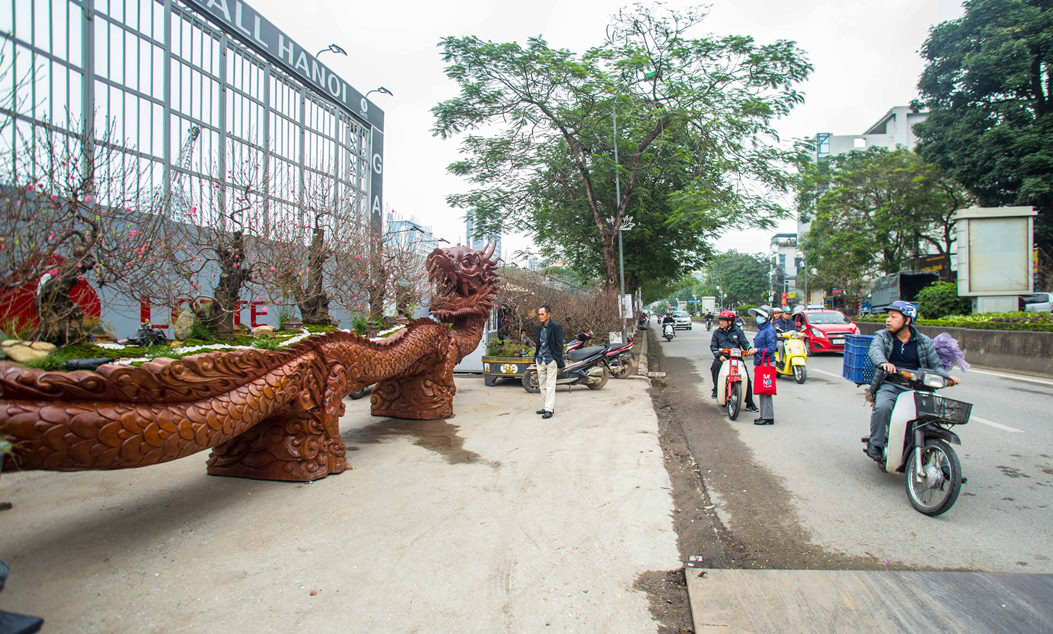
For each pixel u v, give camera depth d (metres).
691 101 18.70
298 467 5.00
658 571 3.46
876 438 5.02
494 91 19.34
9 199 3.28
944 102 26.03
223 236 5.51
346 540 3.81
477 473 5.36
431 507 4.45
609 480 5.16
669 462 5.96
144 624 2.80
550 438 6.83
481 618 2.92
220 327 5.05
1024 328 13.55
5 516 4.16
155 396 3.42
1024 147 22.23
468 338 8.70
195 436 3.65
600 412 8.63
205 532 3.90
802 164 19.05
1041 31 22.11
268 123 9.32
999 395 9.62
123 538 3.78
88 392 3.10
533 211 23.81
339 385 5.34
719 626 2.81
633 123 19.31
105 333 4.48
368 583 3.25
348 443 6.54
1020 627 2.79
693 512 4.47
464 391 10.98
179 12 7.64
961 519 4.26
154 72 7.18
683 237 23.80
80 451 3.04
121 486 4.86
